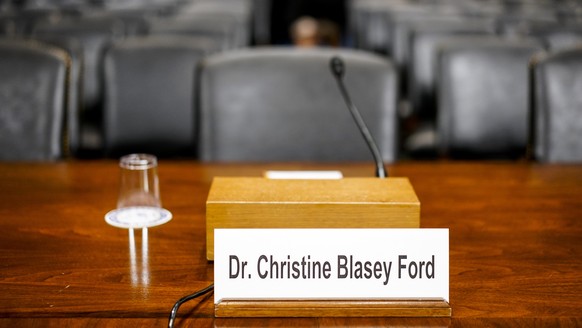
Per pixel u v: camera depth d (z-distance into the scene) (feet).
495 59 6.31
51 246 2.99
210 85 5.02
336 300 2.42
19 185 3.87
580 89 5.28
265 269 2.41
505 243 3.07
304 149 5.07
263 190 2.81
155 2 15.17
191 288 2.62
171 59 6.21
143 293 2.57
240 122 5.04
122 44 6.27
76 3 14.42
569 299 2.55
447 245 2.43
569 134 5.30
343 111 5.06
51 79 5.12
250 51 5.22
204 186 3.88
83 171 4.17
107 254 2.91
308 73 5.05
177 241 3.05
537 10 14.32
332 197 2.71
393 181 2.92
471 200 3.67
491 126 6.35
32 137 5.11
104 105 6.15
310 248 2.41
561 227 3.29
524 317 2.42
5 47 5.15
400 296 2.43
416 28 7.70
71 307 2.47
